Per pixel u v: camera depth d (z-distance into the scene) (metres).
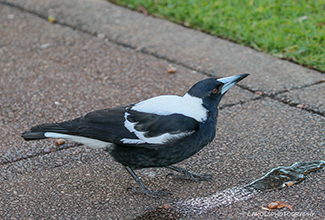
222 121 5.50
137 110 4.14
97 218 3.89
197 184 4.37
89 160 4.81
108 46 7.65
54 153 4.94
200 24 8.19
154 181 4.48
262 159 4.70
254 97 6.03
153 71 6.84
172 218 3.88
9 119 5.62
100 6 9.11
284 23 7.82
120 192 4.28
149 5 8.88
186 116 4.07
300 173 4.41
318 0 8.21
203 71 6.75
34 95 6.20
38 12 8.91
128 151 4.09
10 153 4.92
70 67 7.02
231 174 4.48
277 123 5.38
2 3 9.41
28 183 4.43
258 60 6.99
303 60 6.84
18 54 7.43
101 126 4.09
